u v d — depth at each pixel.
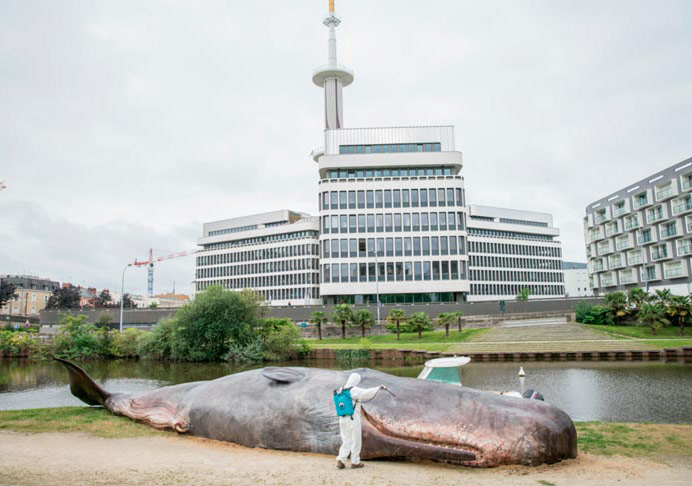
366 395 8.64
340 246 77.94
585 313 59.25
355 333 62.31
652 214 72.06
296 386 10.69
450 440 9.00
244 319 50.44
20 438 11.12
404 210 78.44
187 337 49.53
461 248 77.50
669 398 23.05
